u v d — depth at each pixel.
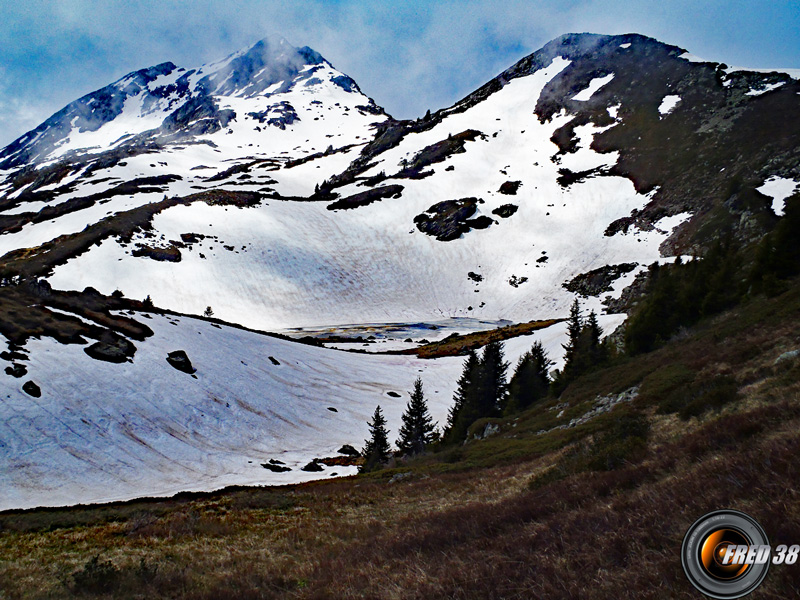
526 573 9.08
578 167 169.38
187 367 47.69
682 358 29.64
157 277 122.06
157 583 13.92
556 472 19.28
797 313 24.52
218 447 41.00
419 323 118.50
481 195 171.00
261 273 133.12
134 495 31.89
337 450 46.66
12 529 22.00
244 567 15.78
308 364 63.94
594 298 110.19
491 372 50.47
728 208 103.50
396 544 14.25
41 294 49.59
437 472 30.06
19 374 37.16
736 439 12.93
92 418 37.00
